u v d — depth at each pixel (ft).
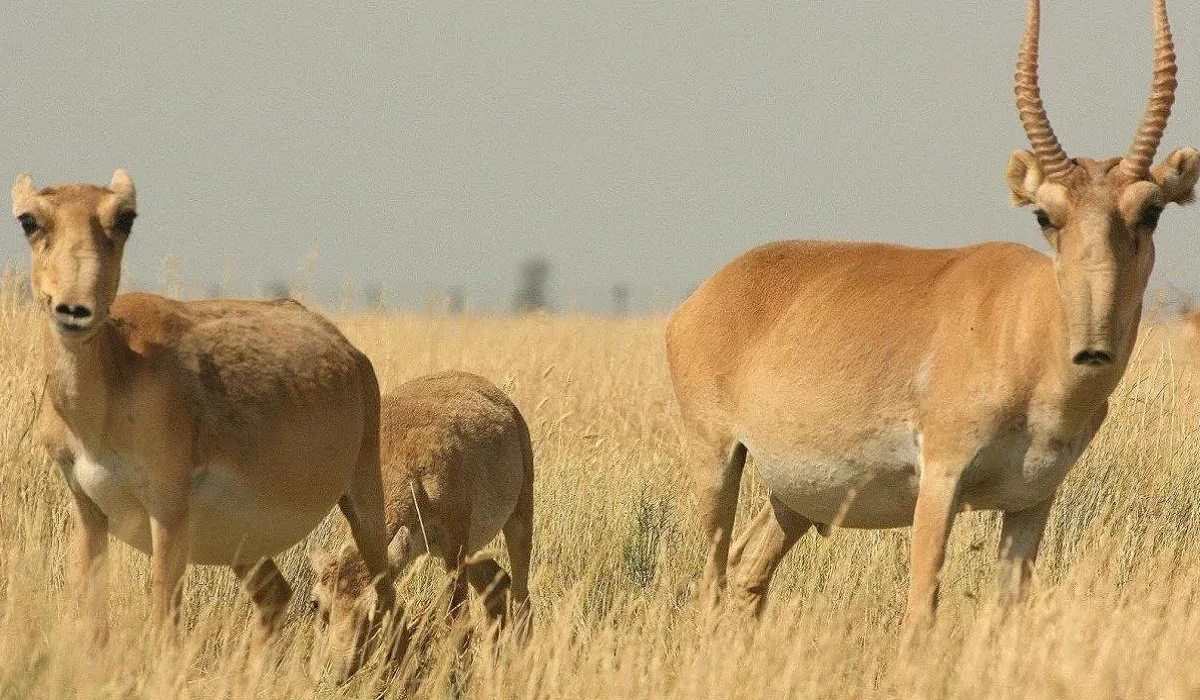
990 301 87.40
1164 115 79.25
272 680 78.69
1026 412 85.97
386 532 98.89
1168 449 124.98
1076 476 120.06
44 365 78.89
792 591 104.68
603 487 119.75
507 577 109.29
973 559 106.32
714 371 104.12
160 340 82.07
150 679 71.56
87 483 80.64
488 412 110.93
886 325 92.17
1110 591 86.28
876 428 91.66
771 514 104.83
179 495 80.89
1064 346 82.48
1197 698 68.64
